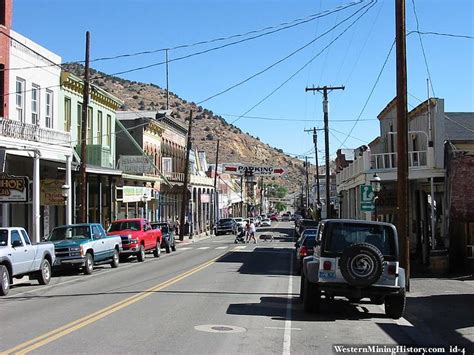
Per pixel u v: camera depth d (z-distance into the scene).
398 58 17.67
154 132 54.69
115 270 25.09
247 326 11.36
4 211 28.14
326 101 44.34
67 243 22.89
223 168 106.00
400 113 17.66
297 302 15.00
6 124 24.14
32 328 10.85
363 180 30.42
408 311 13.57
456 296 15.98
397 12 17.69
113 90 131.50
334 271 12.61
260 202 161.75
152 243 32.19
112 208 42.44
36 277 19.45
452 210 23.55
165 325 11.22
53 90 32.66
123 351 8.87
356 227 12.82
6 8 27.41
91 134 38.88
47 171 32.38
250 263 28.36
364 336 10.70
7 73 27.33
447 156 24.75
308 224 41.66
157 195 54.91
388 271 12.53
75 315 12.45
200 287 17.98
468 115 30.88
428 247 27.44
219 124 175.12
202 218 79.25
